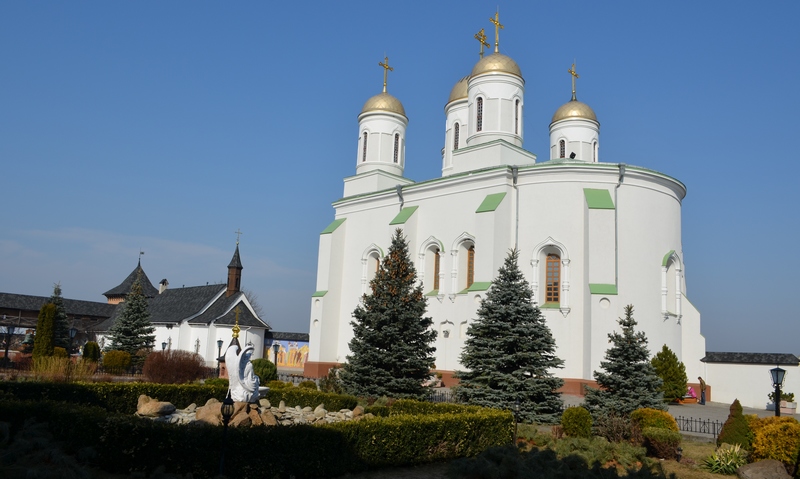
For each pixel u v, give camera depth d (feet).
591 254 113.09
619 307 111.65
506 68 136.36
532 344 80.69
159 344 213.87
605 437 68.39
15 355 177.99
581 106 151.33
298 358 205.87
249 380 55.88
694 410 104.01
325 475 47.03
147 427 43.16
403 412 70.69
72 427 46.70
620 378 76.84
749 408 115.75
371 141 159.33
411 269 91.45
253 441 43.93
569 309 113.60
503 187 122.31
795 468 54.75
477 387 80.94
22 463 42.83
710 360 123.65
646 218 117.19
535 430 67.97
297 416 65.31
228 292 213.46
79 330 246.68
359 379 86.99
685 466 60.34
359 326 89.40
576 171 117.91
